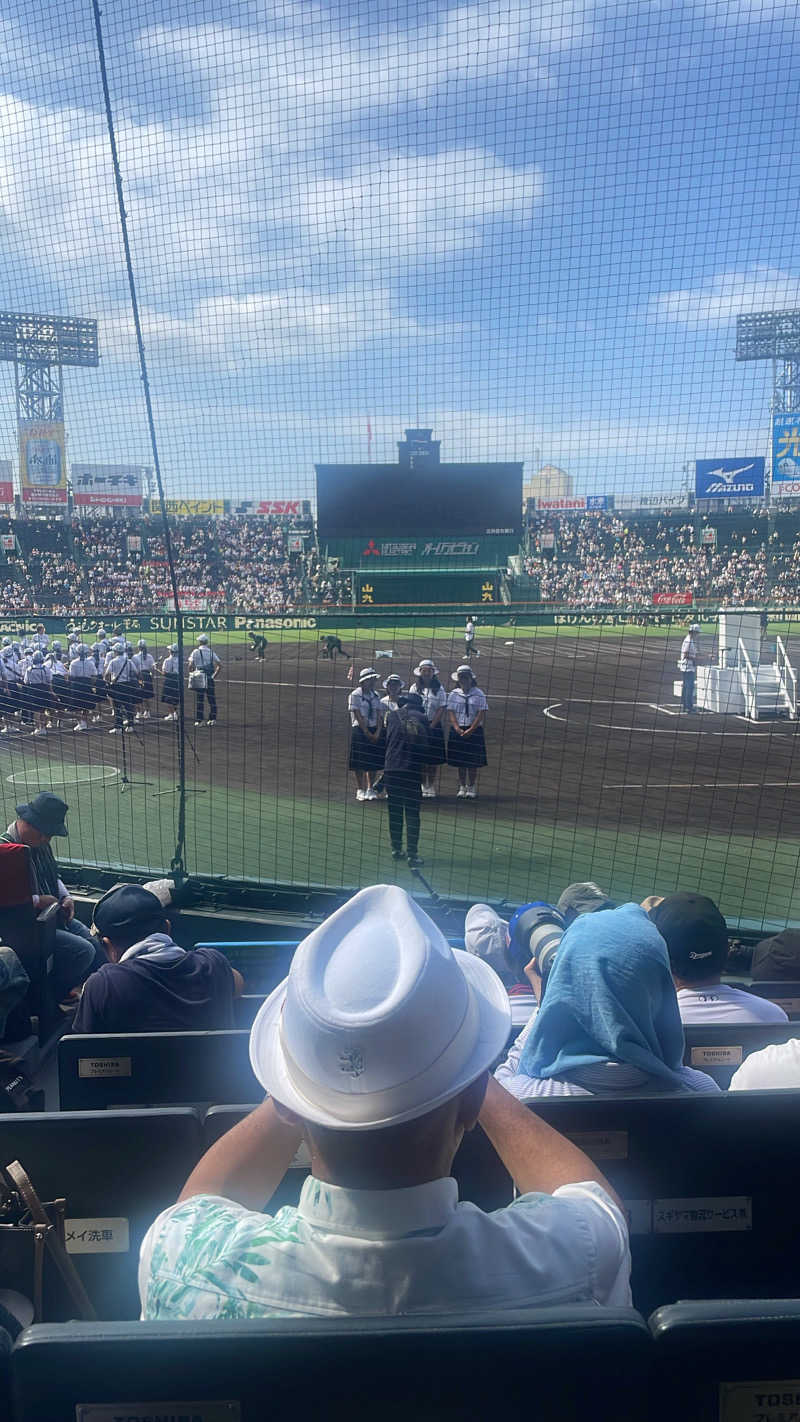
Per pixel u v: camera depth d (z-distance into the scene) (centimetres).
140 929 487
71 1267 181
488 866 1073
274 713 2356
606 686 2580
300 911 838
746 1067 271
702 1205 212
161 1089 288
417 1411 117
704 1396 119
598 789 1481
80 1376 117
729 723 2111
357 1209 130
